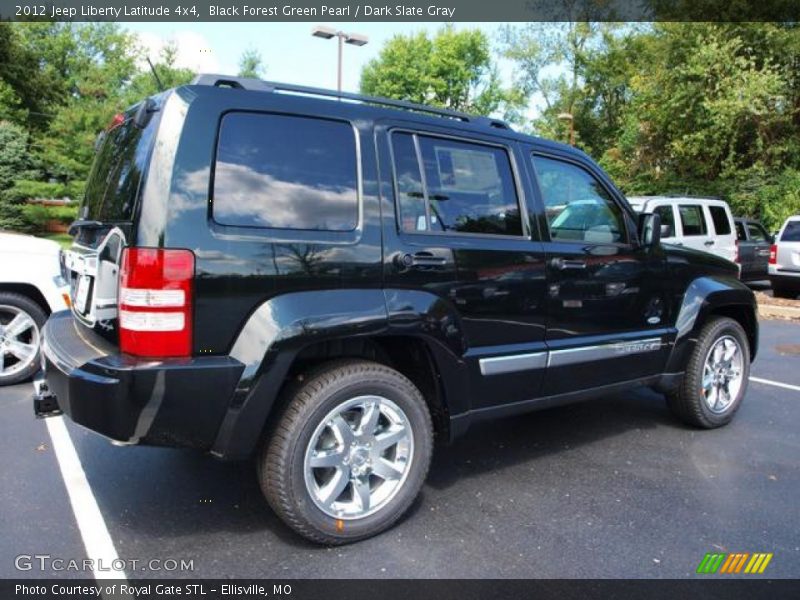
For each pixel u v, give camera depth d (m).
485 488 3.58
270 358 2.60
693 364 4.46
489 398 3.40
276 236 2.69
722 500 3.47
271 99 2.81
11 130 26.88
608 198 4.07
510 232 3.50
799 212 18.17
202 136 2.61
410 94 44.56
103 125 25.84
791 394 5.71
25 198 26.12
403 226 3.05
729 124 19.05
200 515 3.17
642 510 3.33
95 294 2.76
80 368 2.56
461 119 3.49
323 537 2.83
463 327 3.21
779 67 19.53
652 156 23.66
